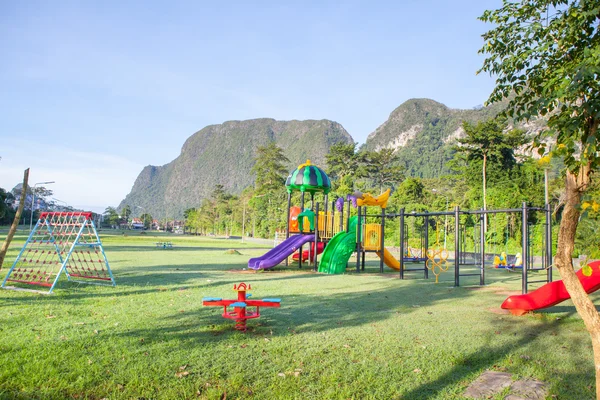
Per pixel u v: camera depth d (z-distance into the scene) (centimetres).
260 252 3219
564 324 716
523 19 431
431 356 531
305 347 559
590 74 290
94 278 1213
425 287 1227
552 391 426
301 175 1991
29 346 532
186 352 525
